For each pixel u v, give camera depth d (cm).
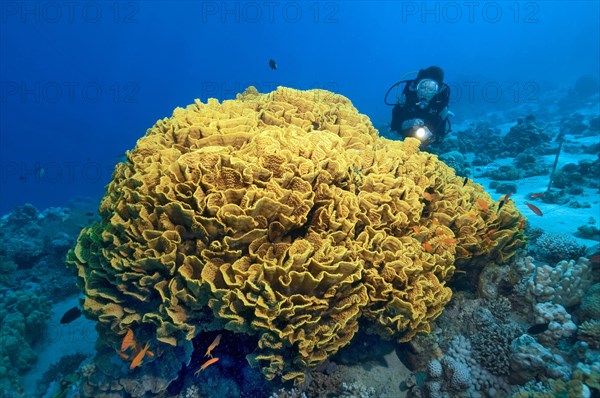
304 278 323
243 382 402
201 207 341
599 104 2825
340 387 400
